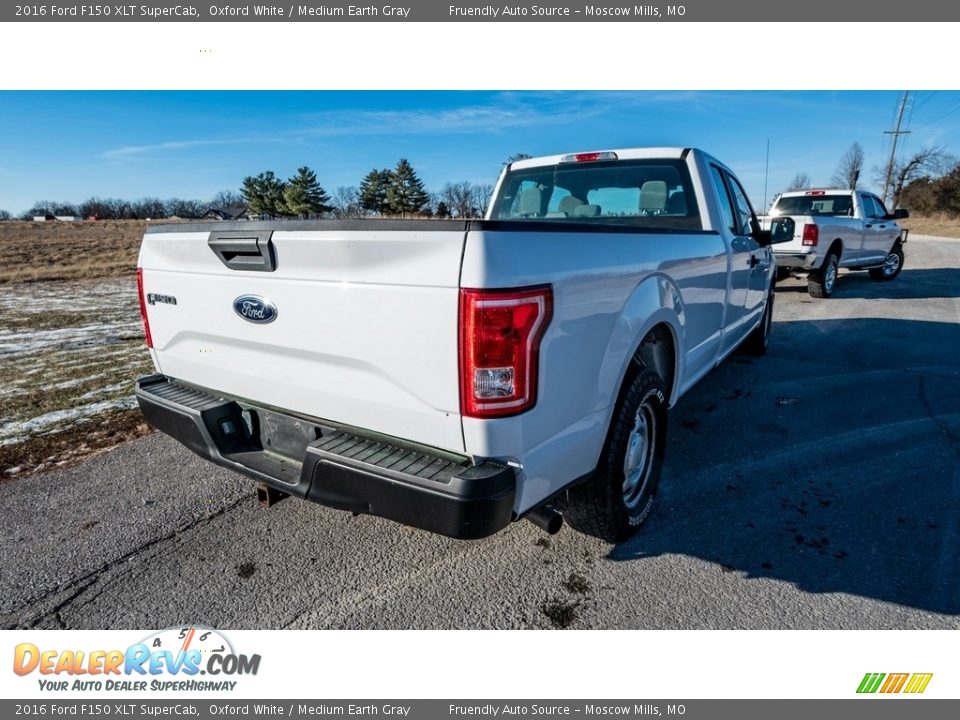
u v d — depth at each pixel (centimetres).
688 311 316
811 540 270
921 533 274
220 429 245
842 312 877
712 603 230
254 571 252
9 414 447
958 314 852
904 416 426
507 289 169
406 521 187
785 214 1102
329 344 200
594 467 231
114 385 526
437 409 182
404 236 177
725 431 403
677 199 383
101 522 290
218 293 232
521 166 445
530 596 236
